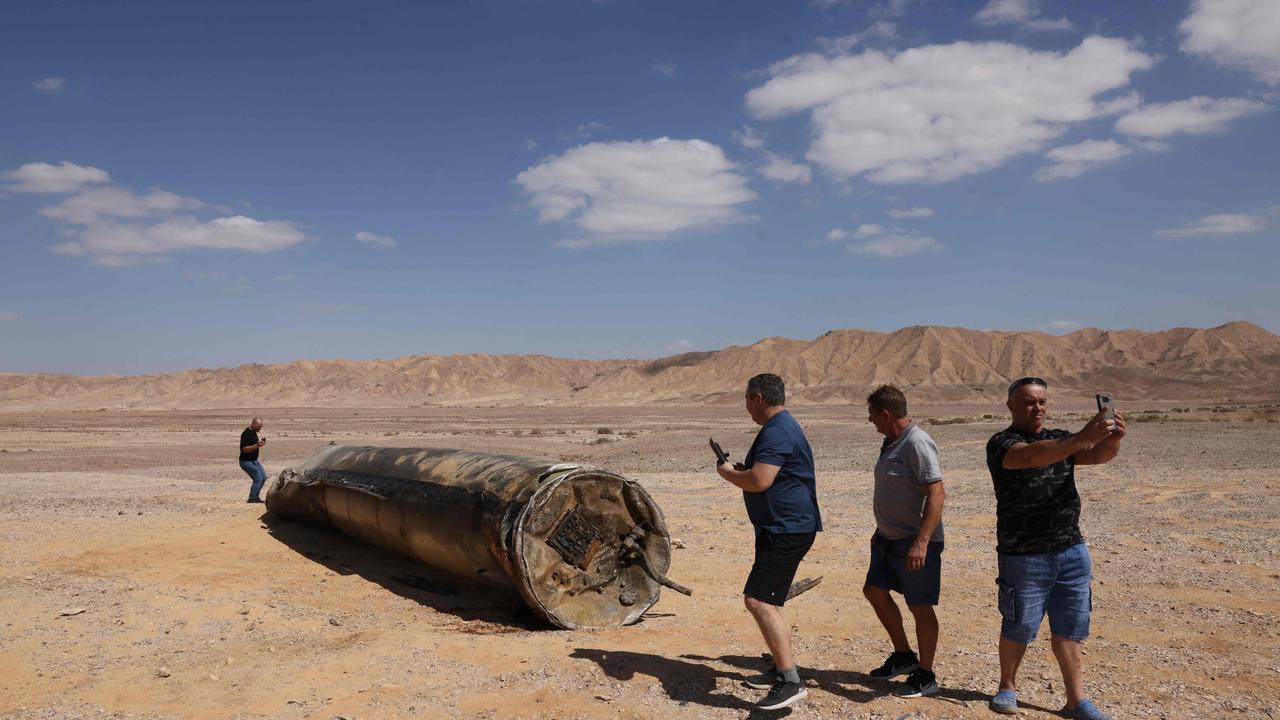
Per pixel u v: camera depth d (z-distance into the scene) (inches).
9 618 283.1
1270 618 288.5
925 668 209.8
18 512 549.3
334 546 432.1
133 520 500.1
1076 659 190.7
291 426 2783.0
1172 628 276.2
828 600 324.2
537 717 195.3
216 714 197.8
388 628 279.7
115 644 256.2
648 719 193.5
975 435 1328.7
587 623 283.3
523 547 279.0
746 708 200.8
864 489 698.8
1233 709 199.2
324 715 196.5
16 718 196.1
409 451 398.6
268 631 273.3
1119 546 428.8
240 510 546.6
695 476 864.3
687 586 356.5
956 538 463.8
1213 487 639.8
